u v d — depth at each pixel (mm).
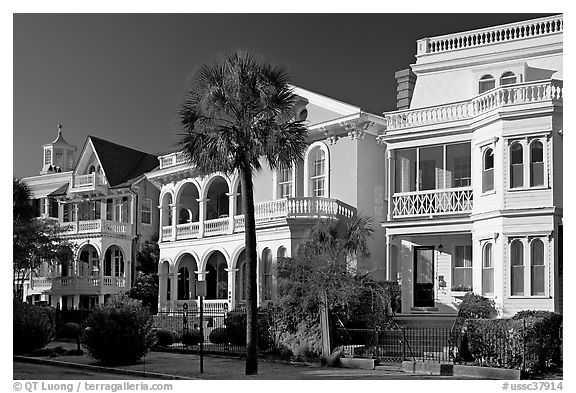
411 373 22438
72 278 46969
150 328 26484
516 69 31125
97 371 24734
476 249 28500
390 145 31516
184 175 42375
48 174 53406
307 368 24109
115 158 51219
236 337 29172
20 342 29391
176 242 42219
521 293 26547
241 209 40938
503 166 27297
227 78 22625
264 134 22641
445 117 30266
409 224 30344
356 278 27391
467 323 22766
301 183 36188
